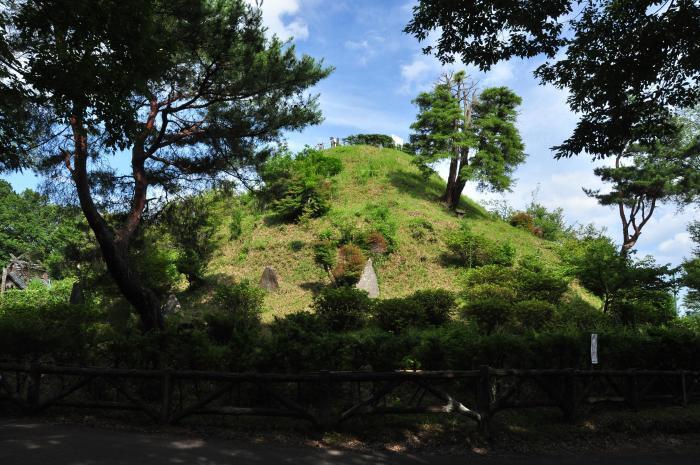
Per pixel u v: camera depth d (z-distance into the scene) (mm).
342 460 5949
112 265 11344
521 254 31922
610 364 9633
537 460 6656
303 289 27297
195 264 27531
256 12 12406
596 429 8078
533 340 8867
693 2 9180
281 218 35625
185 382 8195
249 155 14977
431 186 43219
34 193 14023
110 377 7285
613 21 10281
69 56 7391
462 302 22281
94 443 5902
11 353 8148
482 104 38844
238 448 6098
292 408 6957
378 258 29656
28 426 6648
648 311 17328
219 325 9938
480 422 7375
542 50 10914
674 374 9664
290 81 13906
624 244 38125
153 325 11789
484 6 10414
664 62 10359
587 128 11383
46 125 11141
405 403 8273
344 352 7660
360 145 52344
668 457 7152
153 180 14648
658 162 35344
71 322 11188
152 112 12859
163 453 5664
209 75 13094
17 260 45406
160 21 11328
